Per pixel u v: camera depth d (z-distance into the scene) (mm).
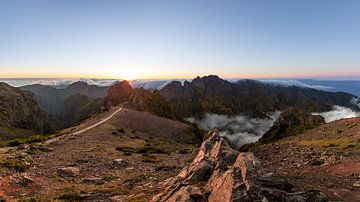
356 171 30953
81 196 27797
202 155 36312
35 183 33281
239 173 20672
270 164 45281
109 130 103688
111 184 34000
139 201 24938
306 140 69125
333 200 21828
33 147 57125
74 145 65688
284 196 19297
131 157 53719
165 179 36219
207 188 23484
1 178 32844
